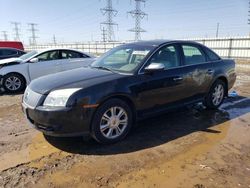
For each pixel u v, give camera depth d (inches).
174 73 186.1
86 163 137.3
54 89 147.9
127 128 165.8
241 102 262.7
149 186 117.4
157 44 187.3
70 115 142.0
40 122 146.3
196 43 214.7
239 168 132.6
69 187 116.8
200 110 231.9
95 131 151.0
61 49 351.6
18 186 117.4
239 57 1014.4
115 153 148.4
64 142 163.0
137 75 167.0
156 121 202.2
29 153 148.6
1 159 141.4
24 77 332.2
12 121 206.5
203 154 147.7
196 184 118.6
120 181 121.1
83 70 181.6
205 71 210.7
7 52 470.9
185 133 178.5
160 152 149.9
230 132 181.0
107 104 153.3
